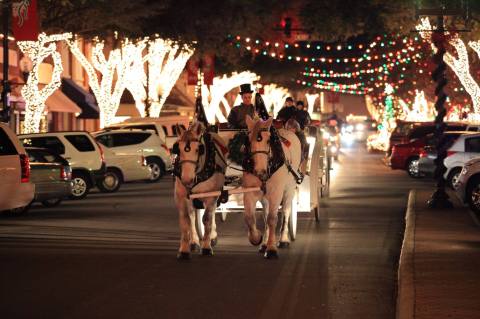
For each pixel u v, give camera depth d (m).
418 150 38.84
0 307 11.23
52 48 34.91
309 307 11.30
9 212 23.19
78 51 45.91
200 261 15.06
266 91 87.25
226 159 15.34
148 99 50.03
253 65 65.38
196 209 16.72
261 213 23.14
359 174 41.75
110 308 11.17
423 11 24.12
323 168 25.86
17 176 19.84
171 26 37.94
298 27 47.06
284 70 66.12
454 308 10.31
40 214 23.69
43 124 45.03
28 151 25.70
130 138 36.94
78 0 31.73
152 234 19.06
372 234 19.05
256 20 40.03
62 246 17.02
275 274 13.77
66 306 11.30
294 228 17.75
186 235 15.23
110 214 23.59
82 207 25.83
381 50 67.31
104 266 14.52
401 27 40.34
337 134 54.97
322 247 16.95
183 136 14.41
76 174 29.53
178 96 72.19
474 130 35.81
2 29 34.16
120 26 35.09
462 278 12.39
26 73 34.75
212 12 38.06
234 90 89.69
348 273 13.93
